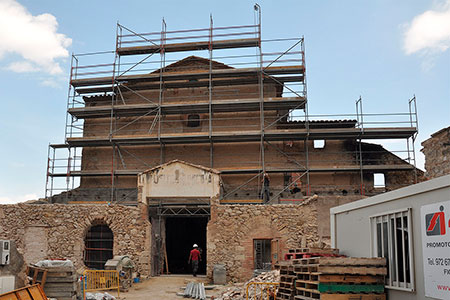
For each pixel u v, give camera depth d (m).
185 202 28.14
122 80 35.19
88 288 19.91
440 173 20.95
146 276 24.38
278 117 34.91
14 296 10.94
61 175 34.34
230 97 35.44
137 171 33.44
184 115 35.62
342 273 11.22
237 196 33.25
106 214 25.34
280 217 24.42
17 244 25.39
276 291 16.34
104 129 36.06
